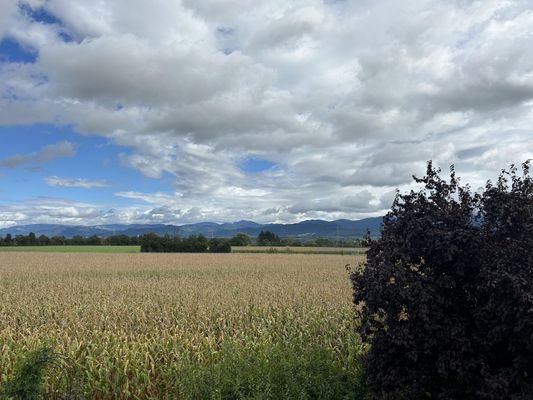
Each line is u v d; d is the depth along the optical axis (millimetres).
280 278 35125
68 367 10547
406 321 7910
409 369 7961
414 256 8094
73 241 133000
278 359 9188
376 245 8555
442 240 7598
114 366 11422
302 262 57125
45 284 31125
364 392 8727
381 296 7746
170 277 36844
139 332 16125
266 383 8070
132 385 10734
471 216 8148
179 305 20859
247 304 20688
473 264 7695
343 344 13188
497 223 7875
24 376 7734
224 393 8211
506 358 7559
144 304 21062
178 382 9250
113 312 18922
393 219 8594
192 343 13633
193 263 55250
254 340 14016
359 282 8391
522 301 6582
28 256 72000
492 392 6930
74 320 17516
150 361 12000
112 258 66500
